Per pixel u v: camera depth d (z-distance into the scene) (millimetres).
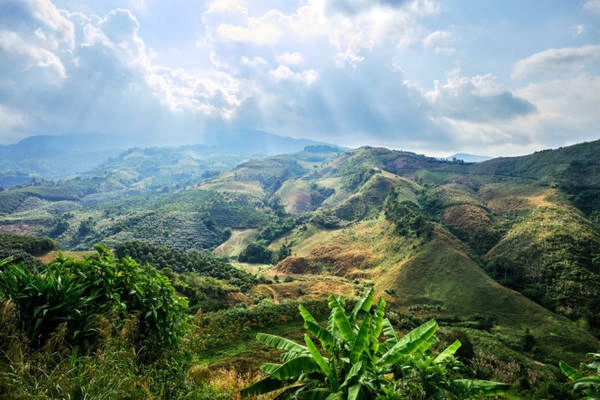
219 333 18344
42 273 5469
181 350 6785
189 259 64938
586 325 48469
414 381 4230
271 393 6754
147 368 5605
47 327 4875
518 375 23312
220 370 9781
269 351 16141
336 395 3996
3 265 5113
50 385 3697
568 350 42281
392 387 4121
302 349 5090
